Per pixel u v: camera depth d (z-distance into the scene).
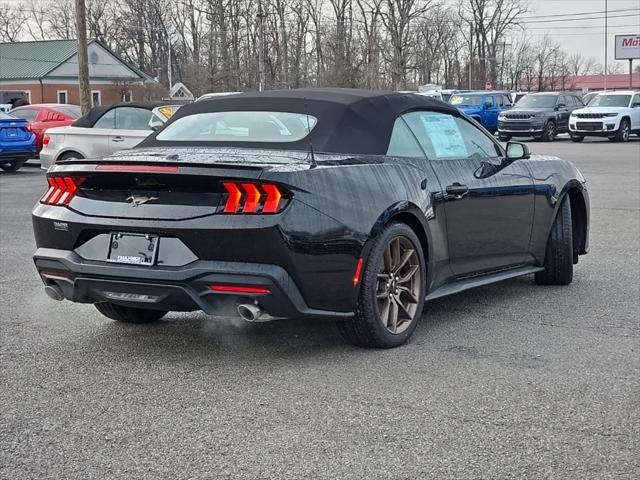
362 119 5.19
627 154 24.78
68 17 83.94
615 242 9.07
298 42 65.44
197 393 4.22
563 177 6.73
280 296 4.39
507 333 5.36
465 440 3.60
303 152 4.92
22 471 3.33
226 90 62.09
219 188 4.42
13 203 13.09
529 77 97.94
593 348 5.00
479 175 5.80
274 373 4.53
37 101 62.84
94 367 4.67
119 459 3.44
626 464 3.36
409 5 61.69
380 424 3.78
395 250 4.98
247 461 3.40
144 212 4.54
